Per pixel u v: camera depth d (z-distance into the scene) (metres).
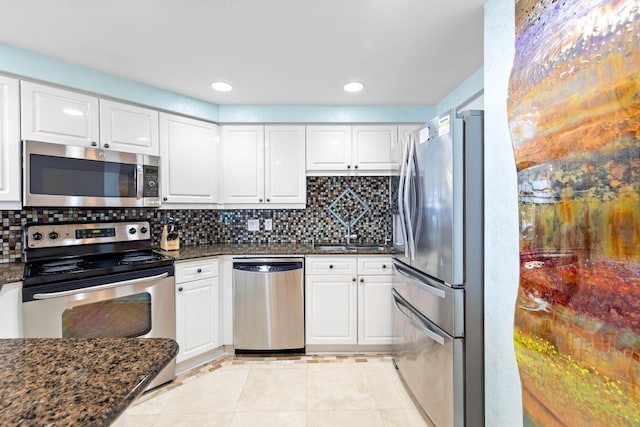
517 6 1.08
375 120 2.66
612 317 0.75
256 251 2.48
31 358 0.67
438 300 1.52
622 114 0.71
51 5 1.36
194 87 2.26
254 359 2.38
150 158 2.21
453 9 1.39
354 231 3.02
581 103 0.81
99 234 2.14
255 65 1.94
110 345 0.74
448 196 1.43
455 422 1.41
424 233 1.66
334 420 1.68
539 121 0.97
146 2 1.35
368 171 2.72
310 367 2.25
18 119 1.70
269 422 1.66
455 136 1.40
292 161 2.70
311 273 2.45
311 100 2.54
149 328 1.97
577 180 0.83
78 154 1.88
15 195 1.69
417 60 1.88
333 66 1.96
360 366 2.26
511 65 1.12
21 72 1.71
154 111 2.26
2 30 1.54
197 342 2.26
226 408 1.78
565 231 0.88
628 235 0.70
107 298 1.78
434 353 1.56
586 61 0.79
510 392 1.15
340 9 1.40
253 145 2.68
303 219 3.01
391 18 1.47
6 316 1.48
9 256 1.88
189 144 2.45
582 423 0.84
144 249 2.38
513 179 1.12
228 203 2.67
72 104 1.89
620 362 0.73
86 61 1.87
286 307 2.40
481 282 1.41
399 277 2.05
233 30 1.57
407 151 1.85
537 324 1.00
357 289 2.45
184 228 2.75
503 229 1.18
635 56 0.68
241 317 2.41
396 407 1.79
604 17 0.74
